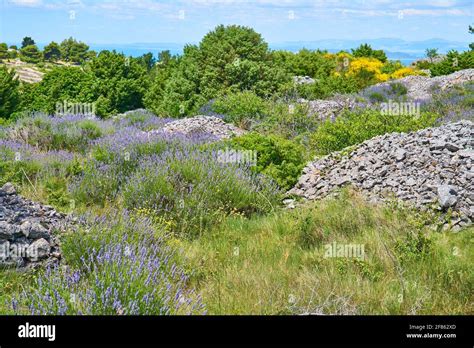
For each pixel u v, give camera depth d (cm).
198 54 2556
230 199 977
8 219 696
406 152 1045
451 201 856
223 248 784
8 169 1145
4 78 2928
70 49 9131
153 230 765
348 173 1069
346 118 1738
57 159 1274
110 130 1803
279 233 835
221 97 2272
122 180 1080
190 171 1006
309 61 3703
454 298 578
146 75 3150
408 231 745
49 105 2819
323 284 597
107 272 523
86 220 750
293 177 1127
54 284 521
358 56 5000
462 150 1003
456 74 3039
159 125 2053
